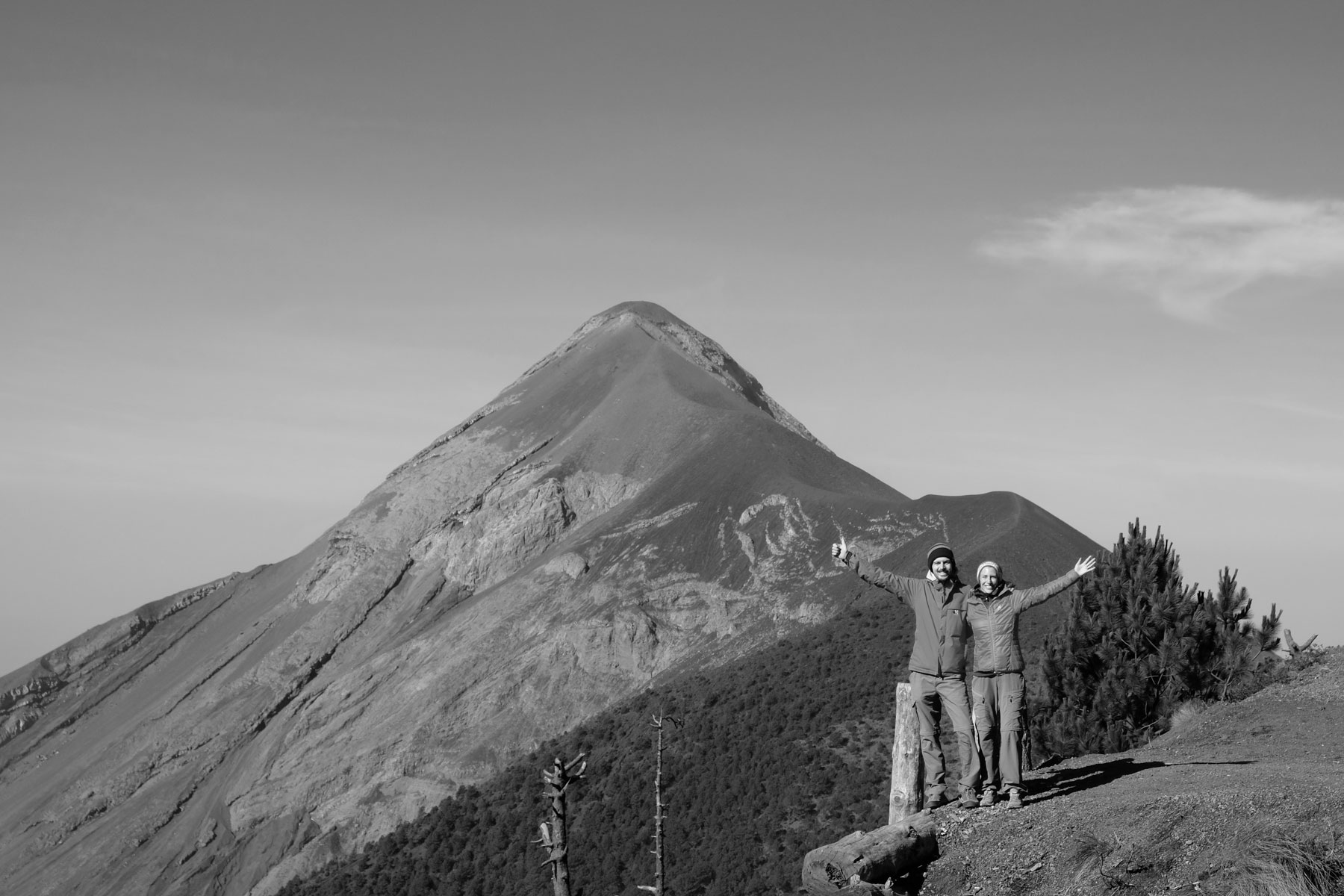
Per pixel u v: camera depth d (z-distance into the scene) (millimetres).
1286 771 13352
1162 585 22906
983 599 13242
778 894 38875
